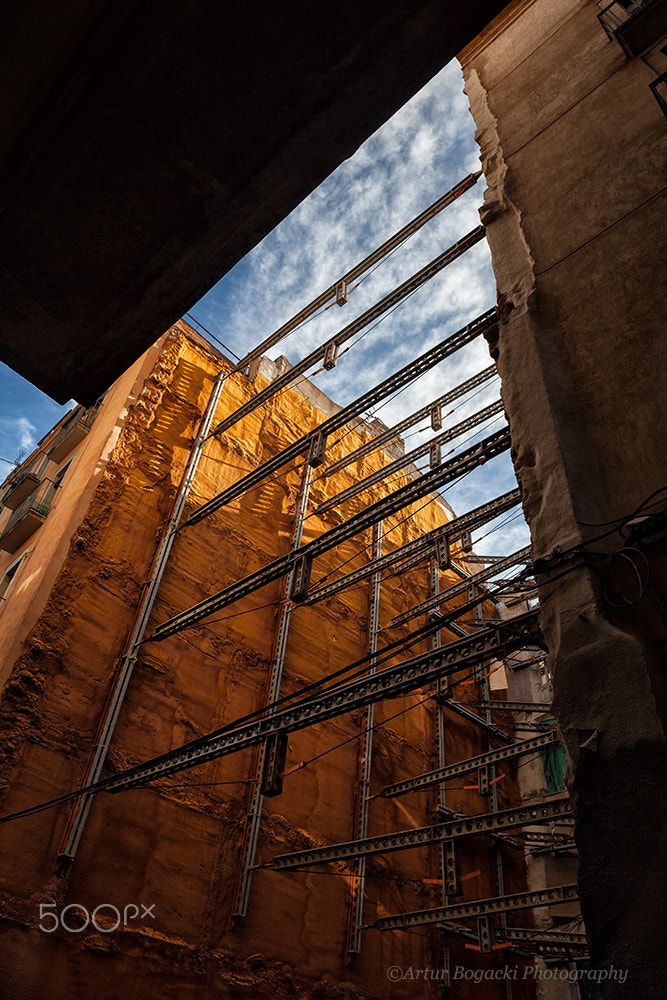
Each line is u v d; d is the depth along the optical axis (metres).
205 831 12.98
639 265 5.29
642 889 2.88
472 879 18.00
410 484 11.23
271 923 13.13
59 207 4.28
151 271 4.61
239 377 20.67
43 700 11.93
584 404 4.96
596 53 7.70
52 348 5.04
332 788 16.16
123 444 16.34
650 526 3.88
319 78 3.79
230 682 15.14
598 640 3.67
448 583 24.47
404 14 3.57
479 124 8.84
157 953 11.16
